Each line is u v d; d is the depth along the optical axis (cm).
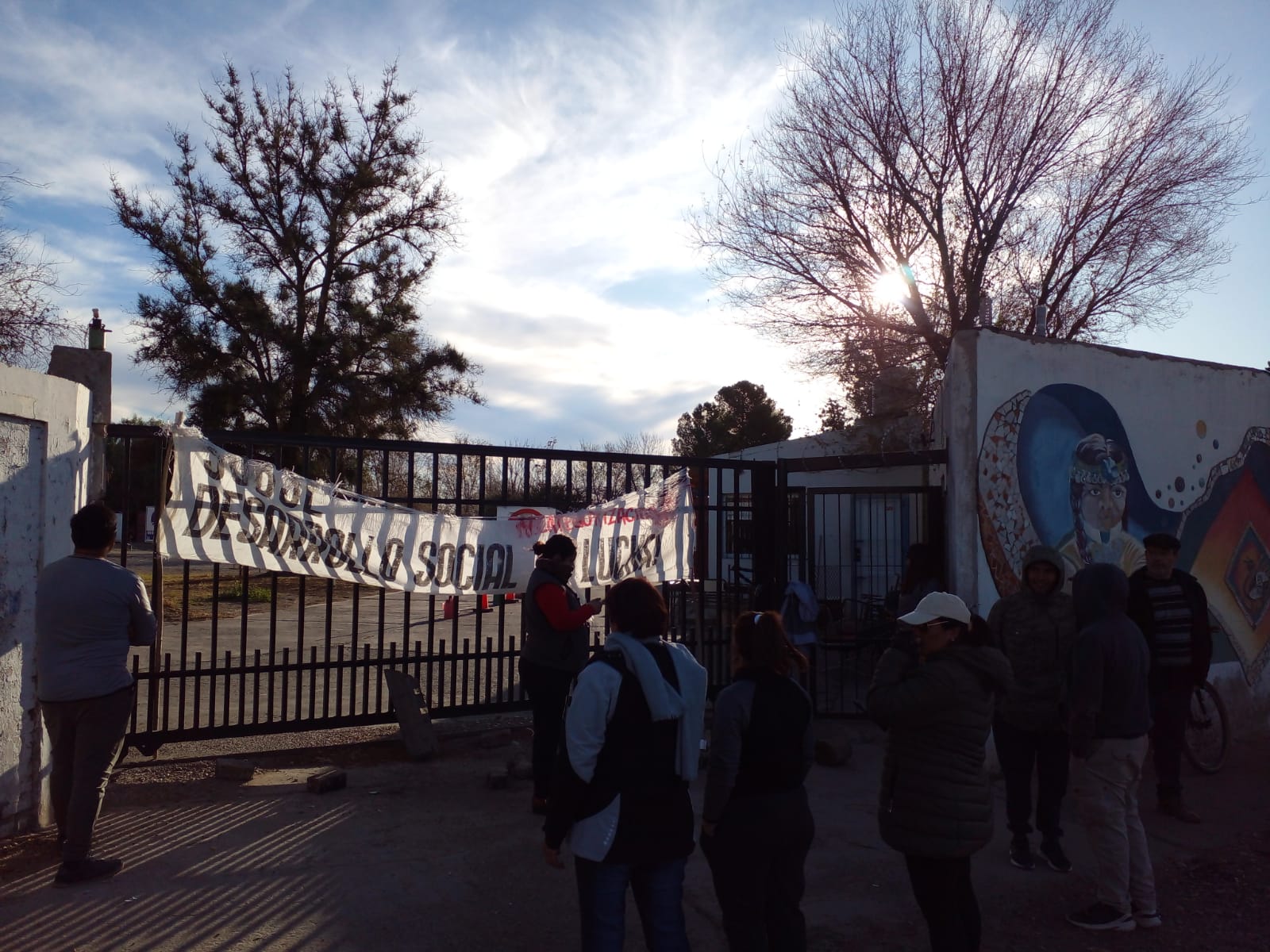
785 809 353
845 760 734
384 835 547
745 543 1053
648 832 335
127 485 616
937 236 1836
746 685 361
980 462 755
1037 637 537
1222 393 905
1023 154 1775
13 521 511
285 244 2823
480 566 740
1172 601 644
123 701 479
